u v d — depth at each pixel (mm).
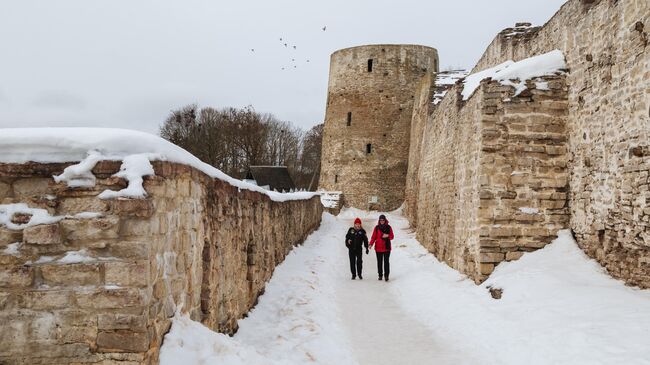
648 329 5242
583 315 6047
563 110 9211
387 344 6543
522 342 5828
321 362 5539
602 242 7957
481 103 9312
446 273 10789
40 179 3824
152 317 3830
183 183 4559
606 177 7812
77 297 3684
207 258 5270
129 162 3830
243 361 4414
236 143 49094
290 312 7457
